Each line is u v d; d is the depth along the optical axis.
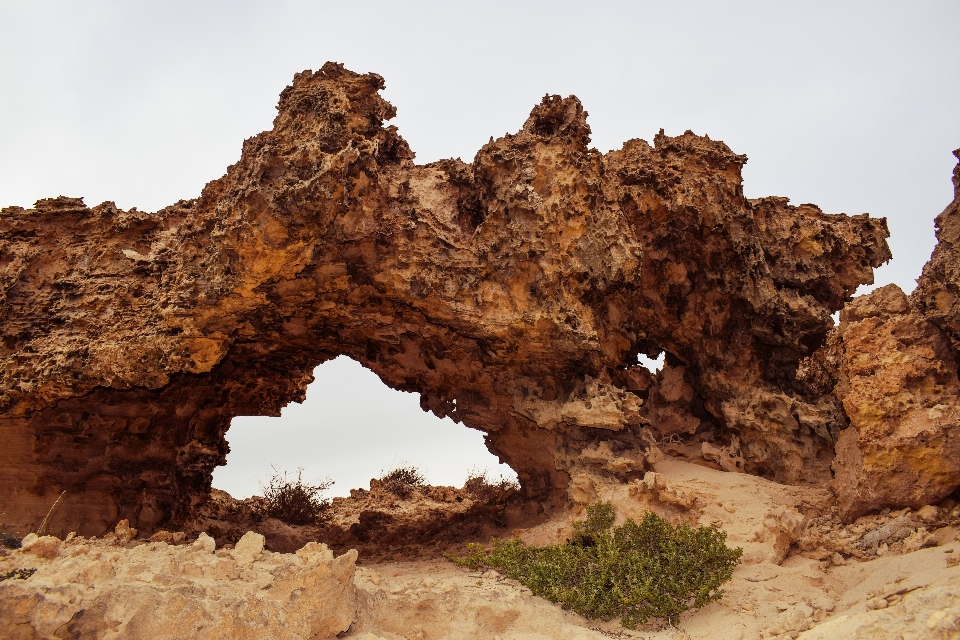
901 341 9.91
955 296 9.59
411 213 11.12
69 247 12.15
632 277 11.62
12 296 11.77
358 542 14.50
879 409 9.50
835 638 6.13
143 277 11.74
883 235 13.91
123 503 12.68
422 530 14.84
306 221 9.67
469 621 7.75
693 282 13.45
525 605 8.04
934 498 9.27
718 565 8.65
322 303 11.62
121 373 11.09
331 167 9.50
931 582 7.02
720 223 12.63
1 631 5.52
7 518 11.81
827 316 13.06
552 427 12.08
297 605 6.66
